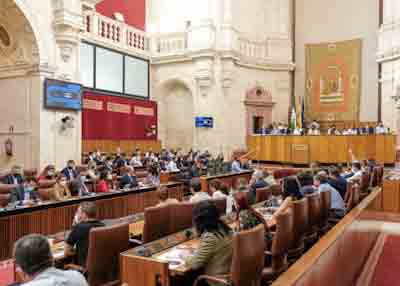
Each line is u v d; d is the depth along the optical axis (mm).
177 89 17422
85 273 3451
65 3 10266
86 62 13805
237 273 2795
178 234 3861
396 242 6504
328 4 17938
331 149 14000
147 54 16922
